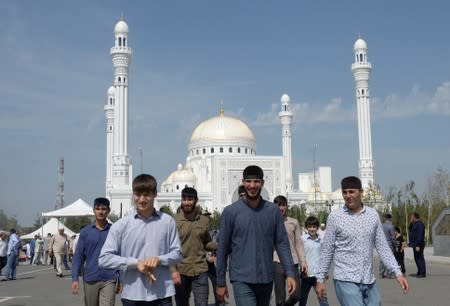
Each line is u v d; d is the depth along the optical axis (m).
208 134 152.12
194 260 13.63
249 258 9.38
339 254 9.97
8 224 126.38
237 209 9.59
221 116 158.12
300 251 14.73
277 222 9.71
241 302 9.31
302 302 15.59
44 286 28.36
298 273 15.01
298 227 15.02
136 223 8.76
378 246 10.00
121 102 121.19
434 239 44.50
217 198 130.88
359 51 129.62
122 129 121.06
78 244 12.32
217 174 131.62
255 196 9.53
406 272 32.22
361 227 9.80
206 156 147.25
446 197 91.44
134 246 8.66
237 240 9.52
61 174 150.50
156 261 8.32
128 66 123.50
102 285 12.05
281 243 9.76
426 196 92.12
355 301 9.58
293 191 151.25
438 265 36.56
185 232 13.65
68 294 24.45
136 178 8.85
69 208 56.00
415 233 28.91
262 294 9.52
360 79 127.69
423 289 23.33
